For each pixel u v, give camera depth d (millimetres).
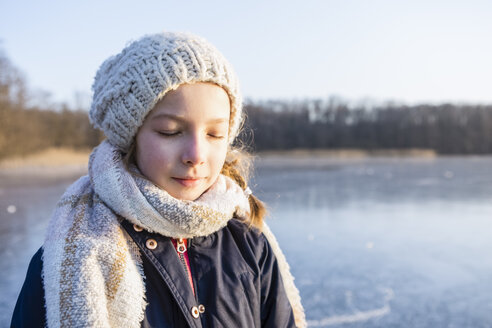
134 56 992
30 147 35688
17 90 34750
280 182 19891
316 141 64125
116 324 902
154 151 984
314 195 14773
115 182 973
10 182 19016
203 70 964
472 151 64625
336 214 10750
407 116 66812
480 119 66625
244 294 1117
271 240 1378
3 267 5961
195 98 971
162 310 990
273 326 1190
